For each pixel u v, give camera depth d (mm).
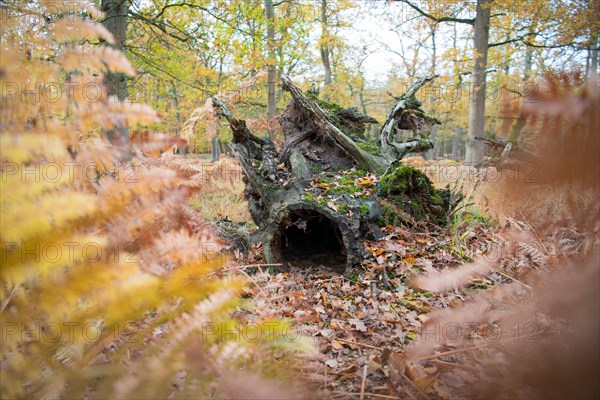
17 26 1218
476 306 1332
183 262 1221
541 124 900
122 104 1173
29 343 1129
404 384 1495
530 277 1234
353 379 1664
